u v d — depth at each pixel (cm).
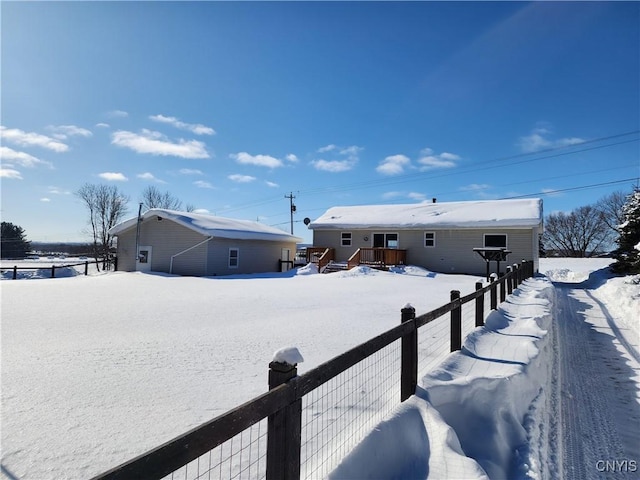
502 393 363
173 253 2061
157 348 495
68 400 326
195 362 437
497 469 296
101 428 277
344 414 301
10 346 498
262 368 418
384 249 2078
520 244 2005
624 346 737
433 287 1356
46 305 872
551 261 3712
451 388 343
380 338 273
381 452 246
